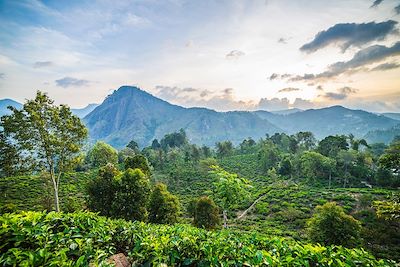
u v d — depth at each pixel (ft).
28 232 15.96
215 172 54.03
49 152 89.20
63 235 16.63
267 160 295.69
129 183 83.51
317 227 90.27
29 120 84.07
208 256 16.08
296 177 265.13
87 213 22.97
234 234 21.09
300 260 15.06
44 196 147.23
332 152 283.59
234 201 50.47
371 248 100.89
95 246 17.44
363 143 326.24
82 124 95.14
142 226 22.79
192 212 114.11
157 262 16.21
